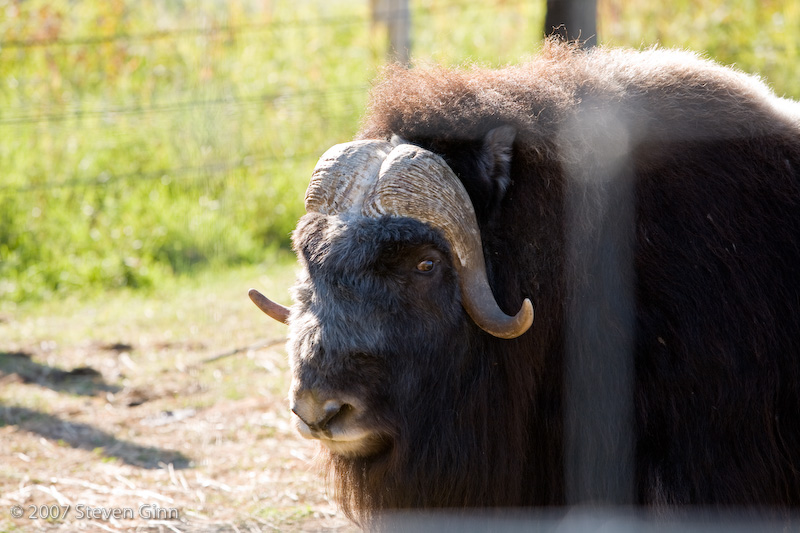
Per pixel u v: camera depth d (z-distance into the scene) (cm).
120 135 2809
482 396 937
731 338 870
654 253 883
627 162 899
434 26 3766
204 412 1580
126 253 2475
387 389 869
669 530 877
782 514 905
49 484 1302
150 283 2372
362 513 978
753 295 877
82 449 1440
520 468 948
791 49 2958
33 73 3059
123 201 2606
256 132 2770
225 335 1952
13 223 2512
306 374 834
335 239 844
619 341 891
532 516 947
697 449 875
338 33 3769
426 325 879
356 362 840
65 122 2842
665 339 877
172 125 2759
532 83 943
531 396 938
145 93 3034
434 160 862
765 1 3250
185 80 2988
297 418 885
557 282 907
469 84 939
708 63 1000
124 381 1742
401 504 945
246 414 1572
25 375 1772
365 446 923
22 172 2645
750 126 929
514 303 909
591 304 902
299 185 2694
